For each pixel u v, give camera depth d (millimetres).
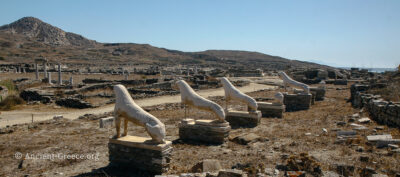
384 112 14344
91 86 31781
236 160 9500
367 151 9859
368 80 40125
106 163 9914
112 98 27562
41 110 22391
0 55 106062
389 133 11961
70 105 24109
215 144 12008
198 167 8570
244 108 22219
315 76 53500
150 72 60406
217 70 68438
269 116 18281
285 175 7668
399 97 18766
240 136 12320
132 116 9156
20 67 62344
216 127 12086
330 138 11945
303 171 7547
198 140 12516
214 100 26188
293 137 12562
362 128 13234
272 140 12195
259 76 61500
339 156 9406
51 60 103812
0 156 10812
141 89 32438
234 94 15914
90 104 23609
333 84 43938
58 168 9523
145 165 8820
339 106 22125
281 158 9438
